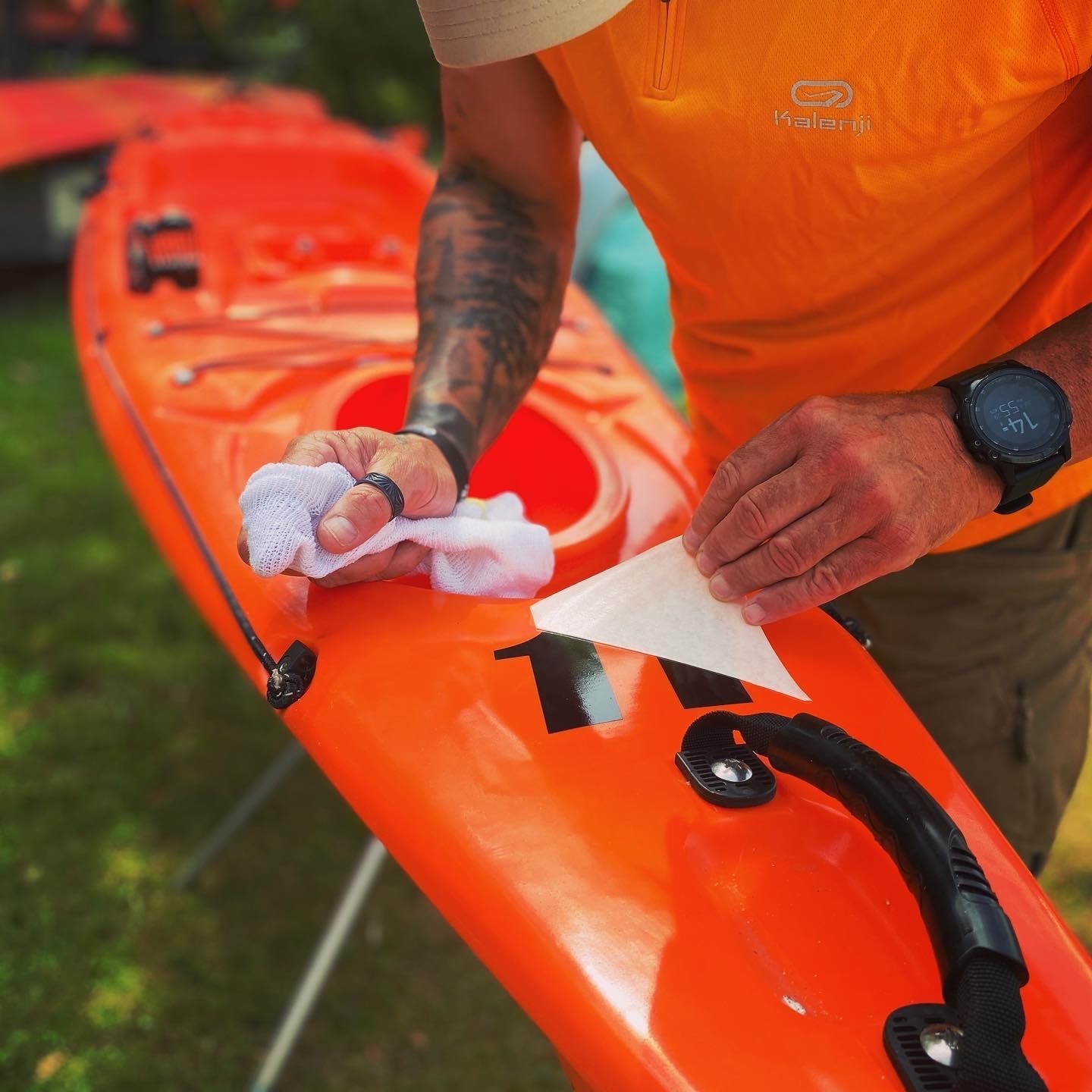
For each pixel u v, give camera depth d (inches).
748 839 31.5
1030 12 30.2
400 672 36.9
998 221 36.3
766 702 36.5
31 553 107.3
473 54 28.2
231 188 101.6
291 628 39.6
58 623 98.4
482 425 42.6
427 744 34.6
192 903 75.1
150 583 104.9
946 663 48.0
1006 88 31.8
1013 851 33.4
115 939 72.2
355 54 293.4
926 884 25.7
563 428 51.6
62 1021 66.6
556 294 46.6
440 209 46.2
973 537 45.1
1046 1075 26.6
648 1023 27.0
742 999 27.6
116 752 86.2
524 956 29.4
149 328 63.1
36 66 245.8
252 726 90.6
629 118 37.8
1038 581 46.8
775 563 33.3
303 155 104.6
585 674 36.8
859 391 42.1
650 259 111.7
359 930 74.8
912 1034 26.1
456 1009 70.4
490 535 39.5
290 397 55.9
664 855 31.0
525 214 46.0
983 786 49.6
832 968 28.6
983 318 38.7
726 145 35.8
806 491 32.0
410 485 37.6
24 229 155.3
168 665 95.4
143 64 252.2
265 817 82.7
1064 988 28.8
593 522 45.1
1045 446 32.0
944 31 31.1
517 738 34.6
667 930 29.1
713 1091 25.5
